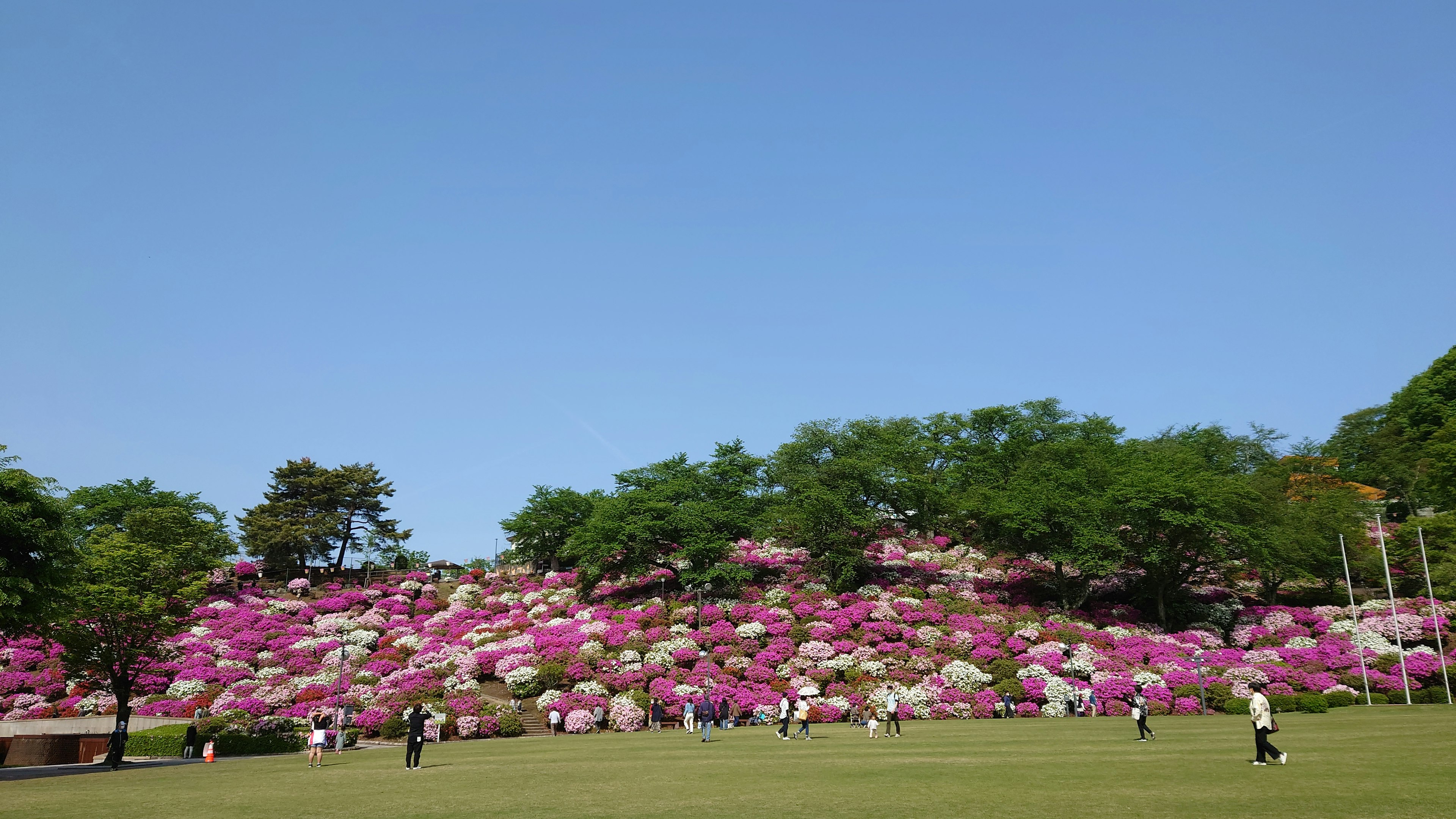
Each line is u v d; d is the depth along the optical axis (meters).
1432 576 63.91
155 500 81.62
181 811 19.42
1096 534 65.06
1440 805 16.52
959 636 58.69
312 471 100.50
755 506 80.06
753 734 42.44
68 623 40.59
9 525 27.80
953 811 17.28
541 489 90.88
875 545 81.00
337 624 74.12
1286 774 21.22
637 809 18.59
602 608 70.31
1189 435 96.06
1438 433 80.75
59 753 38.53
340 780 25.78
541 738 45.56
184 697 54.88
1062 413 98.06
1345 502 76.25
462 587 88.12
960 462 94.81
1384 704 48.34
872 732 38.16
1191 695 49.06
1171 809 16.84
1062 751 28.56
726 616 65.50
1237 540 63.00
